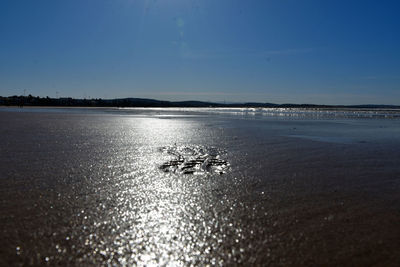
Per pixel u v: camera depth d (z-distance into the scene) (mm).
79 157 10336
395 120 42750
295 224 4961
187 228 4801
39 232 4527
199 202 6020
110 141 14688
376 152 12141
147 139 15789
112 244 4246
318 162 10016
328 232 4660
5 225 4723
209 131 21125
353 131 22438
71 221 4965
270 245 4254
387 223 5012
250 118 46844
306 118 48438
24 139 14664
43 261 3760
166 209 5613
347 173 8484
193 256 3977
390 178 7945
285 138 17016
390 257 3936
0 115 41812
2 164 8938
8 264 3656
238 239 4438
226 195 6469
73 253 3973
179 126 25828
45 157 10203
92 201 5949
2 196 6059
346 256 3955
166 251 4098
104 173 8195
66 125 24391
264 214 5395
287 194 6555
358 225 4926
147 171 8500
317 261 3836
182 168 8938
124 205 5777
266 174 8328
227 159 10453
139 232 4641
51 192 6422
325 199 6223
